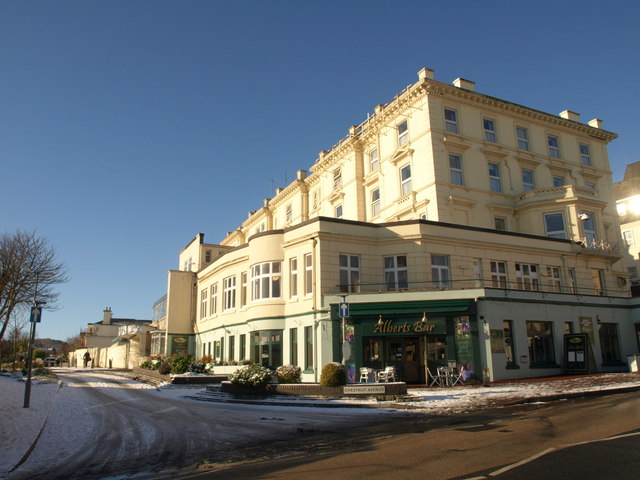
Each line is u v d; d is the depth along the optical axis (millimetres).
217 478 7426
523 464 6945
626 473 6227
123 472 8352
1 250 30000
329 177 43406
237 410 15688
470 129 33938
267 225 55281
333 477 6922
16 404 16609
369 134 38125
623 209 56844
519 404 14508
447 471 6840
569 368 23641
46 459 9461
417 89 33000
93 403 18125
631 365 23984
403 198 33594
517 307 23172
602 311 26438
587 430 9328
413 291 22375
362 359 22203
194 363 28344
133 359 48656
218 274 34125
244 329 29031
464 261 25891
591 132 39844
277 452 9344
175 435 11625
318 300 23875
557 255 29219
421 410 14133
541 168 36531
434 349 22203
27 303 31266
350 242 25047
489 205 32781
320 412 14672
